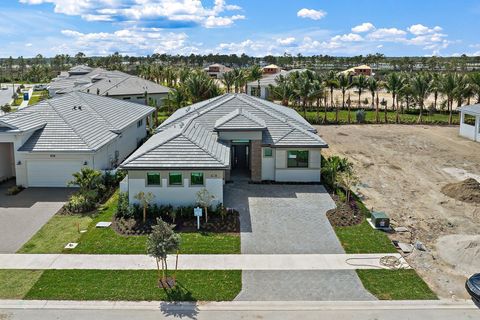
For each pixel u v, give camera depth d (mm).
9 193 26125
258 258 18078
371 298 15195
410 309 14570
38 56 186500
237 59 199875
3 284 15969
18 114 29094
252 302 14898
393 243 19688
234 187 27359
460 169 32812
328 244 19438
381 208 24438
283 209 23672
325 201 24938
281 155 28047
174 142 23969
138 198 22188
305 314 14258
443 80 54031
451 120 52312
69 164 27281
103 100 38156
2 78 125625
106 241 19672
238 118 28281
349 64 177250
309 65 167750
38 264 17516
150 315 14141
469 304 14906
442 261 18125
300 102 63969
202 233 20594
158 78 91188
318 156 28062
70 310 14406
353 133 46312
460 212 23969
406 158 36000
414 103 60969
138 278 16375
